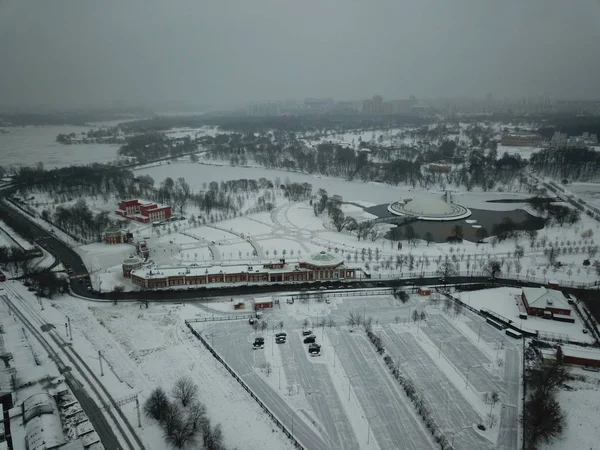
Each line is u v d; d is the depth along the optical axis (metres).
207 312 179.38
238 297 193.50
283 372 140.62
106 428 115.06
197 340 157.50
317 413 123.06
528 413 122.00
